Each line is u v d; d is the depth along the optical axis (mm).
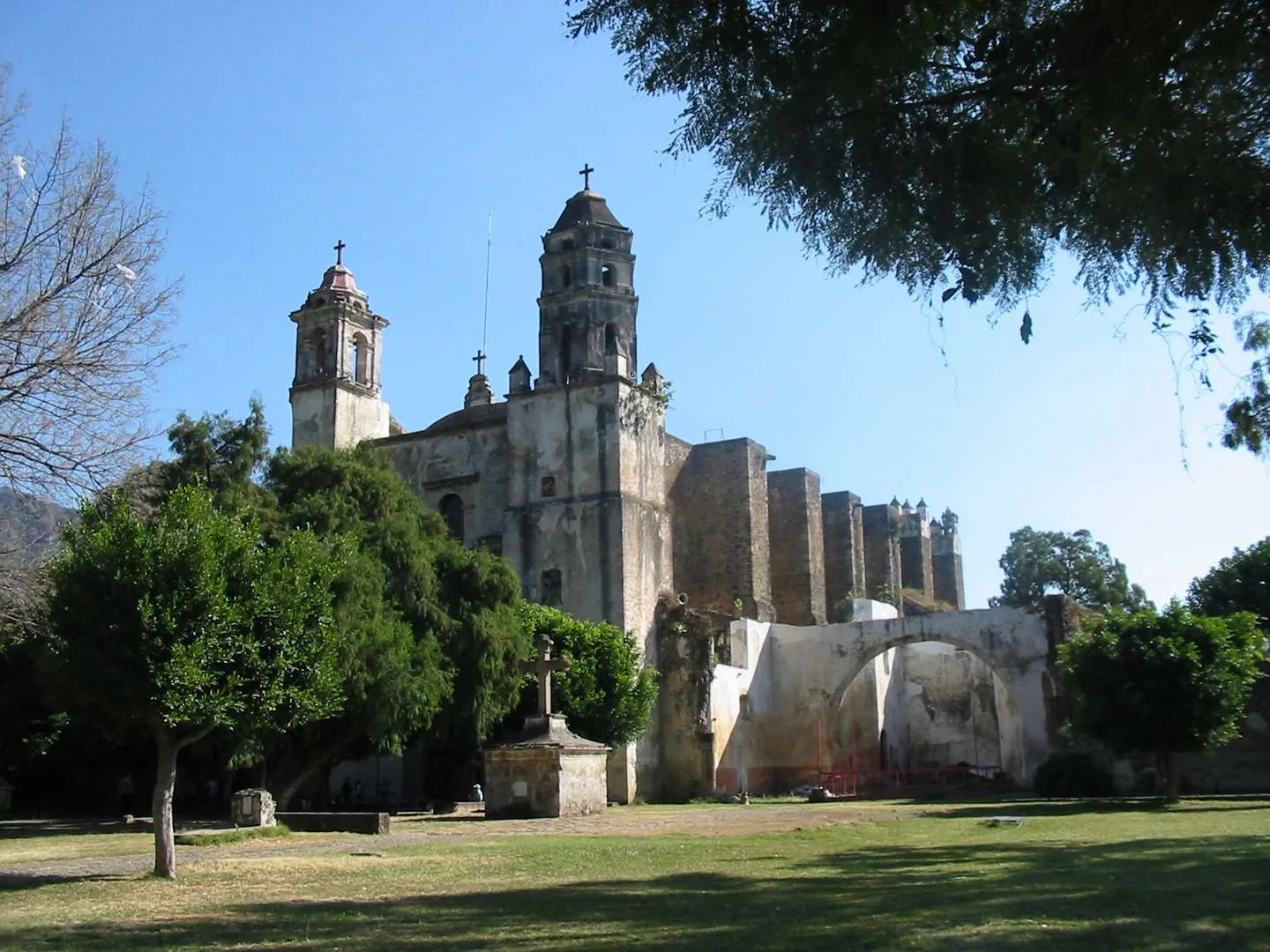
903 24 9008
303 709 16859
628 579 45719
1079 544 77750
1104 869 14391
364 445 40469
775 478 62281
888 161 9977
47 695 18594
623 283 49312
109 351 20609
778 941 9266
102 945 9875
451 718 35250
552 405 48031
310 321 52875
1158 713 31000
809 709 50625
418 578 35219
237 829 22750
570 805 29453
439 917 11203
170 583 15547
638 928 10180
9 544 20641
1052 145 9398
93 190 20578
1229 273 10289
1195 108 9344
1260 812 26719
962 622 47375
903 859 16734
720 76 10016
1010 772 47562
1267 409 13570
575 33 10148
